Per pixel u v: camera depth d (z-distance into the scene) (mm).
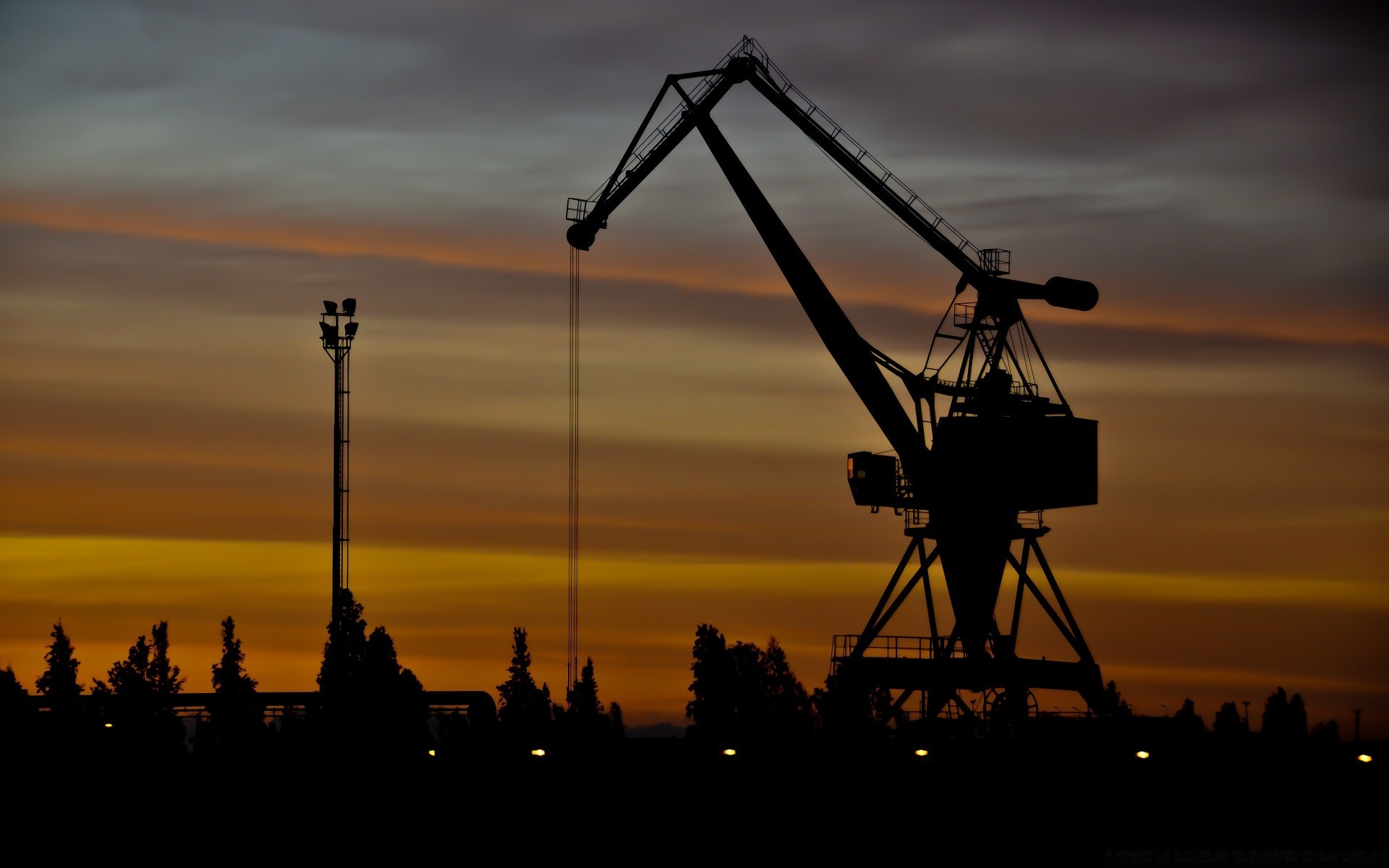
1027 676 108875
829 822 99250
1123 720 106062
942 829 97438
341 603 116375
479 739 116500
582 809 103375
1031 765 102875
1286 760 101312
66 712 125688
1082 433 109562
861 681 111000
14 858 93812
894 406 110375
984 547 109062
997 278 111500
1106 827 96688
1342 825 96500
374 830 101438
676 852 94500
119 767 116312
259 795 110062
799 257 111375
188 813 105625
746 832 98188
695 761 108000
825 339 111125
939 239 112188
